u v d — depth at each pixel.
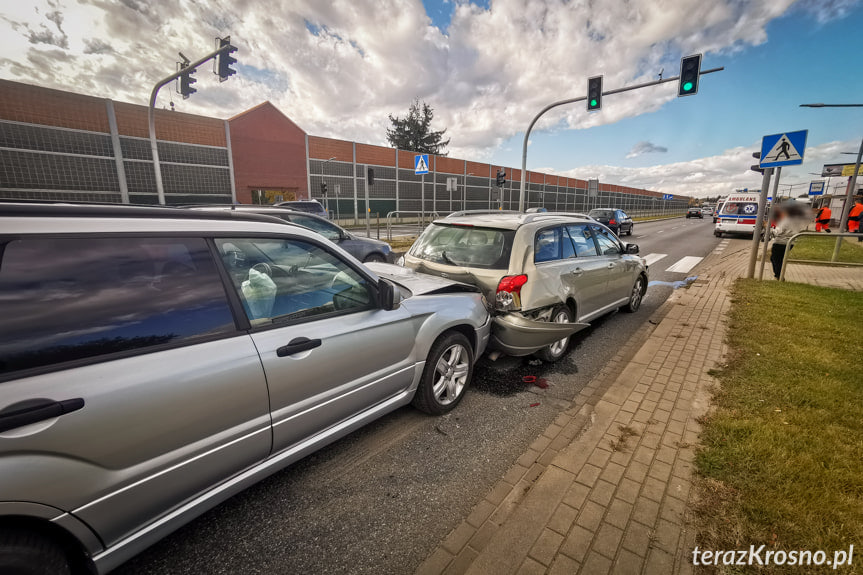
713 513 2.04
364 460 2.62
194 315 1.74
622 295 5.71
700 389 3.41
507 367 4.16
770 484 2.21
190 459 1.67
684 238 20.08
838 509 2.02
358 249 8.30
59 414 1.30
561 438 2.87
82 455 1.36
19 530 1.30
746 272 9.53
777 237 8.70
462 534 2.02
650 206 83.94
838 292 6.94
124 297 1.57
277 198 27.44
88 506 1.40
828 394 3.21
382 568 1.83
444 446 2.78
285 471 2.49
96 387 1.40
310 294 2.26
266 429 1.95
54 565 1.35
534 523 2.01
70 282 1.46
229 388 1.76
